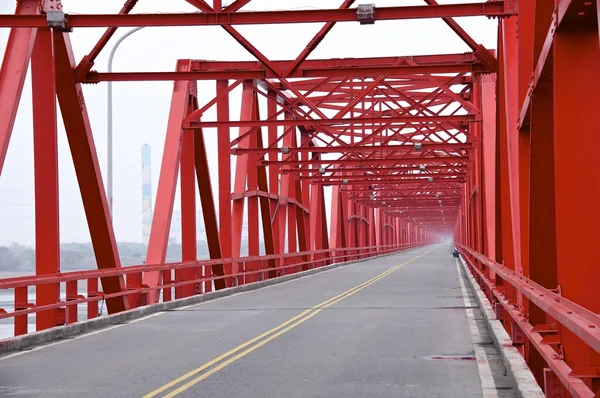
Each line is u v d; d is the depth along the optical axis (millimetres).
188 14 16219
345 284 30859
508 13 15070
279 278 33406
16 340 12719
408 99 31484
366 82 36719
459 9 15469
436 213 117625
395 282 31641
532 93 8852
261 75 20781
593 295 6871
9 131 13867
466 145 35719
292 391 8781
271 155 38875
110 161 24016
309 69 22891
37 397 8602
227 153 30172
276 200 38438
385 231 112000
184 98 25406
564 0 6340
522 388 7496
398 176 54125
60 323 14742
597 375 6383
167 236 22891
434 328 15000
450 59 26828
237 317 17938
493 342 12625
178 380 9633
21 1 15438
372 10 15594
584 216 6848
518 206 13336
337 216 57812
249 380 9562
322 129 36219
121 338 14172
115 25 16125
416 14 15633
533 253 9609
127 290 18312
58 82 18047
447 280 32750
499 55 16422
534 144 9172
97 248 18375
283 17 16094
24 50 14930
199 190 26766
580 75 6820
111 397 8562
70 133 18203
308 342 13203
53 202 15828
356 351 12008
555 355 6270
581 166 6805
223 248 29562
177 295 22922
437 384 9031
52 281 13672
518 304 11258
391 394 8477
